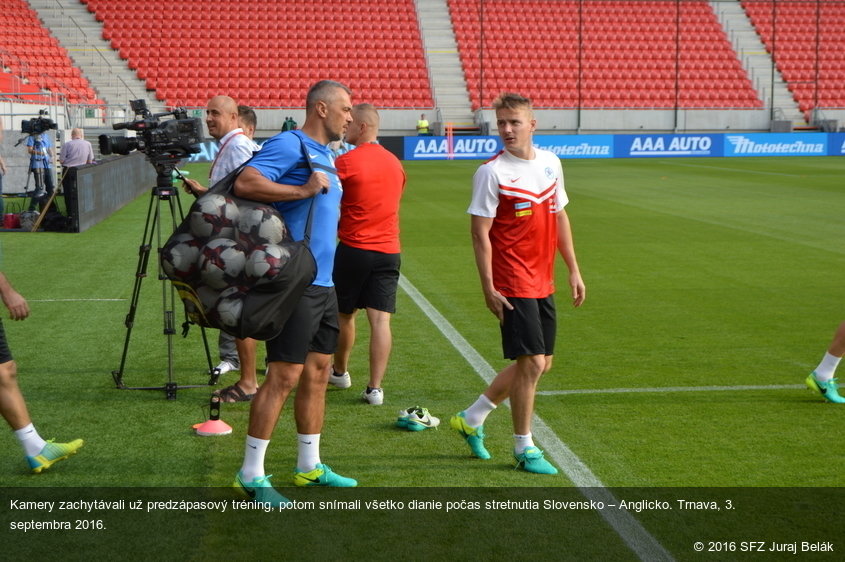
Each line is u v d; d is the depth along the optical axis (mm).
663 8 40781
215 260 3639
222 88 34312
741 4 41469
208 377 5984
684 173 25828
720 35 40031
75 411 5219
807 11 41375
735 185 21766
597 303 8453
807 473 4277
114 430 4891
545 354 4332
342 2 38125
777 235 13133
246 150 5492
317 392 4078
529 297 4215
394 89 35719
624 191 20281
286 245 3713
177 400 5449
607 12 40219
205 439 4746
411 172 26766
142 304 8320
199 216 3695
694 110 36688
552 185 4277
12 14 33844
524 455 4305
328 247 3980
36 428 4906
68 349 6688
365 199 5270
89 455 4508
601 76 37656
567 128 35938
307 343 3885
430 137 32812
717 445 4664
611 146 33750
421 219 15234
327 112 3941
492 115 35188
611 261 10875
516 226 4199
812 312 8055
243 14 36750
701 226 14141
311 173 3883
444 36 38125
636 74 37875
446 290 9117
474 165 29969
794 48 39938
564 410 5258
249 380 5453
